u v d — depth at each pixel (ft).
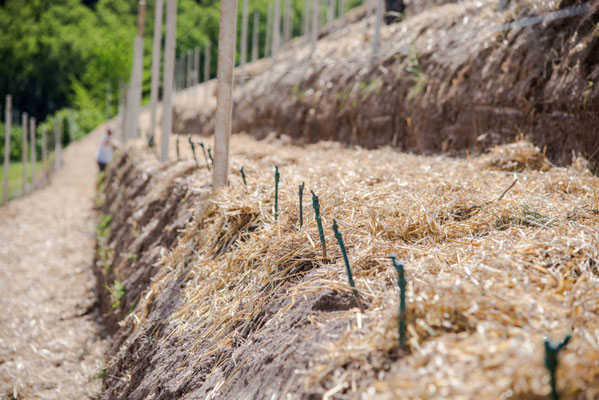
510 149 17.01
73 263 29.66
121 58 144.97
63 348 18.85
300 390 6.91
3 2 185.57
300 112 35.42
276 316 9.32
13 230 38.06
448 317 6.78
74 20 209.05
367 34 36.78
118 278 20.21
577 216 10.96
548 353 5.26
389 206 11.96
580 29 18.89
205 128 54.54
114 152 49.21
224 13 15.39
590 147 17.03
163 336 12.35
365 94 29.50
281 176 16.33
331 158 22.40
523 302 6.75
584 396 5.40
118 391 13.39
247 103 45.27
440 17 29.81
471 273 7.96
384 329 7.02
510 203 11.73
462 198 12.35
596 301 7.12
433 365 6.03
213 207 15.06
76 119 141.49
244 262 11.71
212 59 175.42
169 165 25.54
